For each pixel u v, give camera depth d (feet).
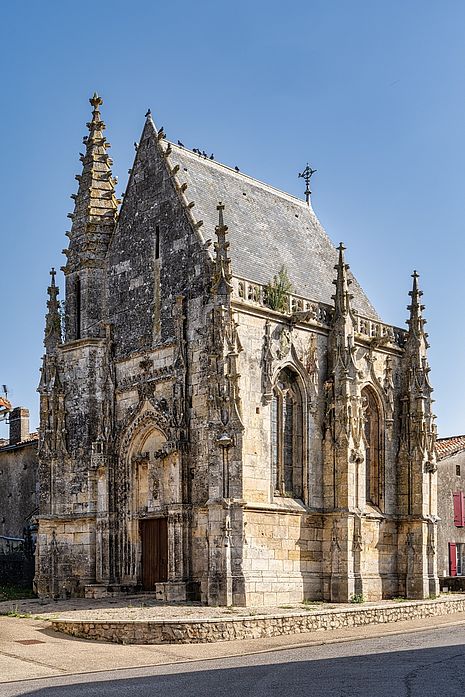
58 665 89.76
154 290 147.02
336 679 77.00
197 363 137.18
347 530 141.08
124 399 149.28
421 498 157.99
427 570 157.17
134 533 144.77
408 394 163.32
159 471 141.28
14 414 206.49
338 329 149.28
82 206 161.27
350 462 143.84
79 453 151.94
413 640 107.24
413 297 168.14
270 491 135.95
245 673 81.76
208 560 126.31
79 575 147.74
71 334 157.38
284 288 144.77
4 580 173.68
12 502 191.11
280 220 170.19
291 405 145.38
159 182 150.61
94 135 165.37
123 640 103.40
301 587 138.21
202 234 142.82
